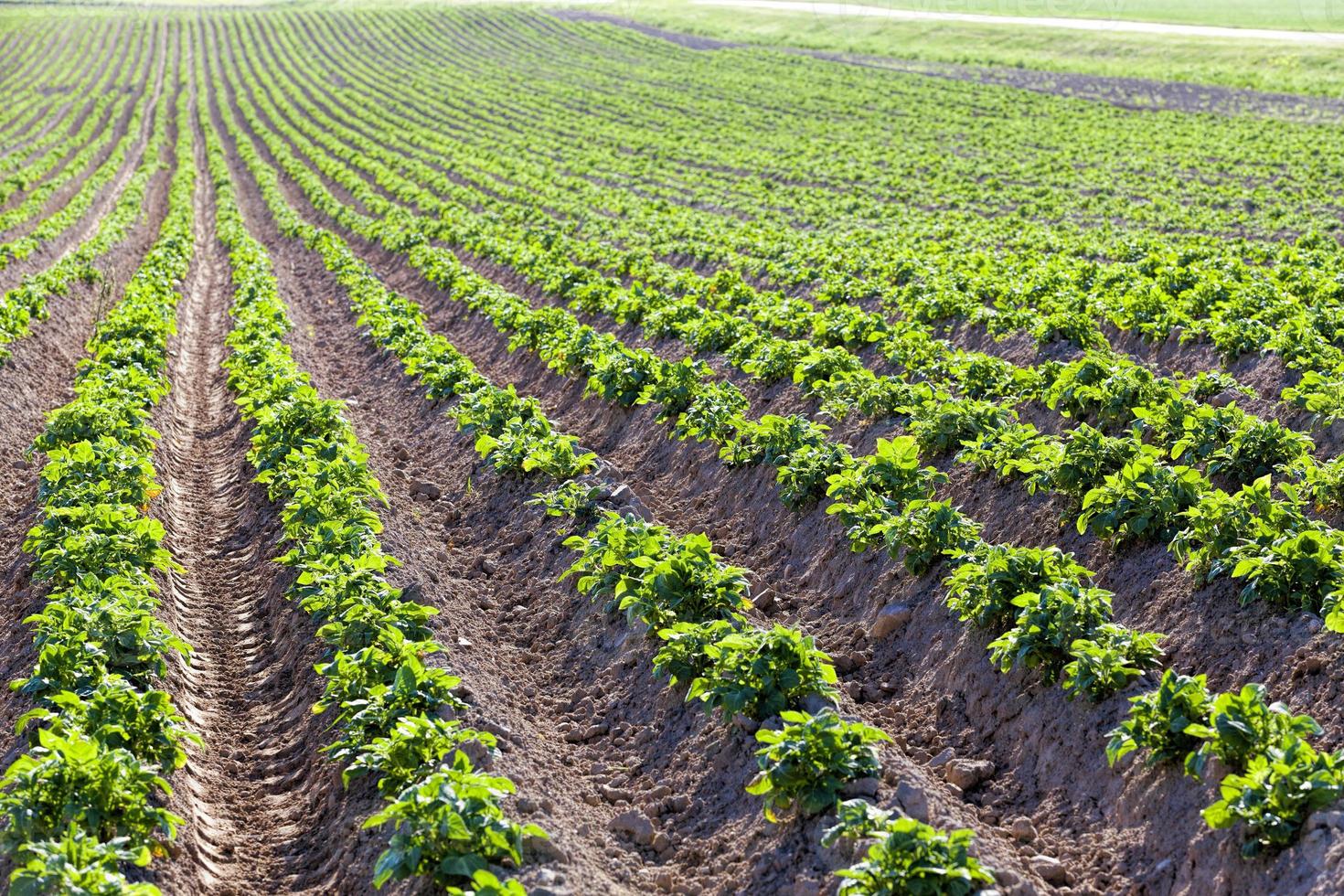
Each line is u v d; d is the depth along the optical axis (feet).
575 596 40.32
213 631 41.60
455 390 62.44
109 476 46.80
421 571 42.32
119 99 300.40
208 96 305.73
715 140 209.05
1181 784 25.45
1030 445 42.45
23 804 24.25
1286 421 47.42
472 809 23.53
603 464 50.90
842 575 40.16
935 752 31.65
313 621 37.47
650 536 37.52
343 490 44.24
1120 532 36.40
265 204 164.25
